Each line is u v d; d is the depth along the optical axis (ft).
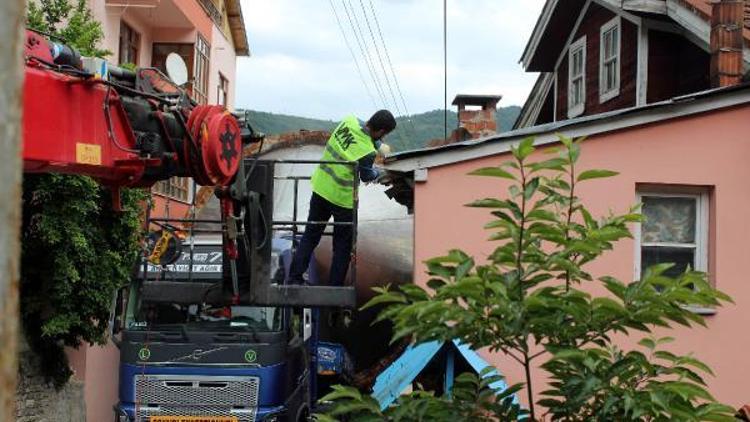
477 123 53.93
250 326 29.86
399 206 40.65
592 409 10.12
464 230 28.14
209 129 16.63
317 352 36.29
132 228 30.32
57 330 28.73
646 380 10.25
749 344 27.61
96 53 31.12
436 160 28.25
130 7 54.85
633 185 28.07
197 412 29.07
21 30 3.78
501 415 10.60
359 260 39.58
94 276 29.40
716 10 35.96
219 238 31.78
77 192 27.43
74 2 44.29
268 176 20.10
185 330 29.45
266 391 29.27
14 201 3.67
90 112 14.35
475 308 9.98
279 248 29.01
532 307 9.82
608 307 9.86
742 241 28.17
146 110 16.03
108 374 39.55
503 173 10.53
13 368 3.65
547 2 53.16
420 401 10.50
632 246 28.12
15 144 3.69
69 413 34.24
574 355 9.52
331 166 23.41
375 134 23.75
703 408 9.68
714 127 28.37
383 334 38.88
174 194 55.06
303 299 21.26
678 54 44.01
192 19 60.34
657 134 28.22
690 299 9.98
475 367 24.18
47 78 13.50
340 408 10.58
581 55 52.65
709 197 28.68
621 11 44.93
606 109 48.16
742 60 35.73
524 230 10.48
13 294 3.65
